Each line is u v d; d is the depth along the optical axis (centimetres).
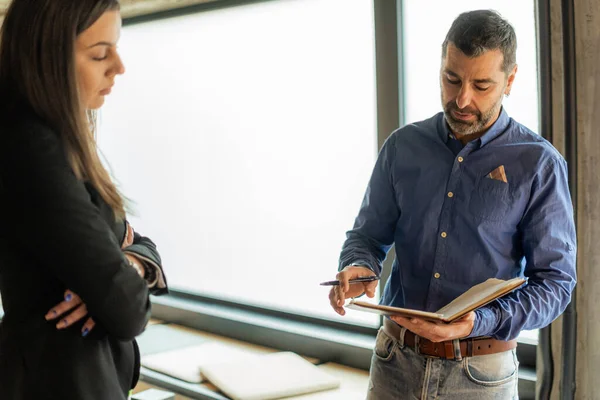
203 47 338
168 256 367
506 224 173
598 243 196
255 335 310
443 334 151
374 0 266
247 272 332
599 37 192
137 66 368
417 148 187
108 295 122
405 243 187
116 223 137
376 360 189
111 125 385
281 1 304
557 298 164
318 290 306
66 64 123
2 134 123
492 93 167
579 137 196
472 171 177
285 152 311
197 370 273
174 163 357
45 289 127
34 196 119
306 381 252
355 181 289
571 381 201
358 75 284
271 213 319
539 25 199
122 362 138
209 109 338
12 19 125
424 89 264
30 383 125
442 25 256
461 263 176
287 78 307
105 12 127
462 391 171
